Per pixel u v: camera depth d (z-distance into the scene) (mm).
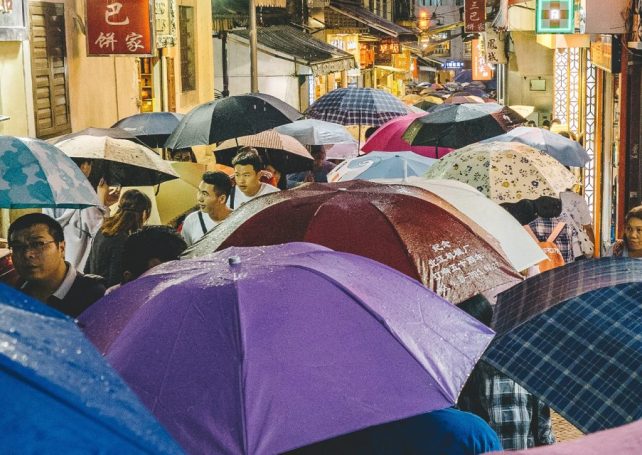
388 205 5633
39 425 1859
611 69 16188
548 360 3957
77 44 14633
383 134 13102
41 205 6512
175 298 3832
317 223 5539
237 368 3504
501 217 6125
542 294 4355
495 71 54406
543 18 18125
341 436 3979
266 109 11281
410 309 4035
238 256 4250
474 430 3961
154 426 2031
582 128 22984
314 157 14812
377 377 3615
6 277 6711
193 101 23969
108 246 8414
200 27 24453
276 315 3729
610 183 18531
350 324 3785
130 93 17922
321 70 26391
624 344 3920
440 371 3740
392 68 47312
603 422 3703
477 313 5613
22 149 6586
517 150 8484
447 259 5277
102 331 3840
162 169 9195
